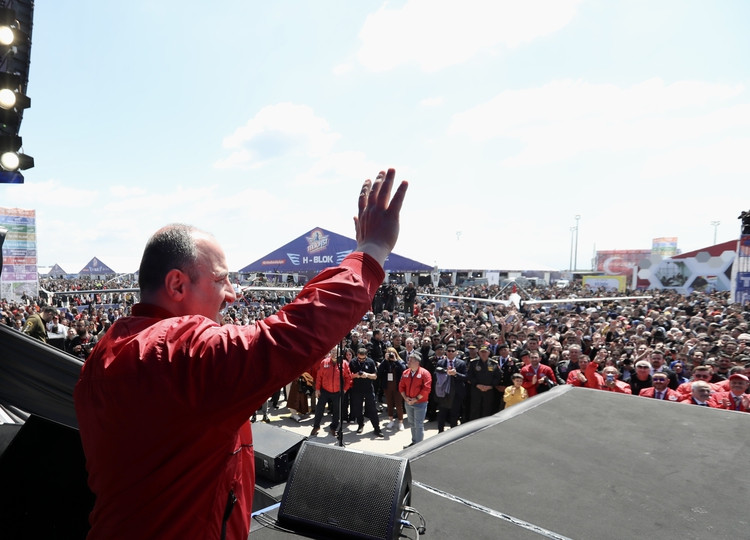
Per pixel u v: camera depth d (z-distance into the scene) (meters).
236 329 0.66
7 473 1.45
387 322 13.62
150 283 0.77
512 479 1.59
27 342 3.05
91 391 0.67
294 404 8.27
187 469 0.66
